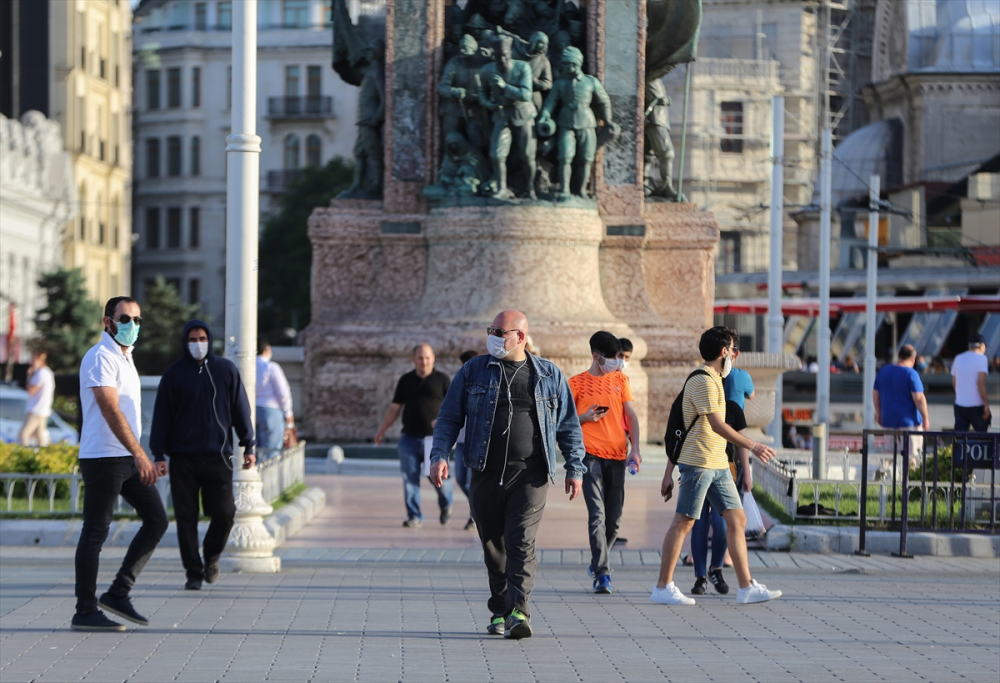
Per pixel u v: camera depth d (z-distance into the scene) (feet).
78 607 70.95
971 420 147.23
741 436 80.28
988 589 88.28
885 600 83.30
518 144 160.56
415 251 164.96
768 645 68.95
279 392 139.13
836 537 102.58
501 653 65.98
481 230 159.53
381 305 164.55
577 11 169.89
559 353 155.63
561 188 162.20
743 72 598.34
